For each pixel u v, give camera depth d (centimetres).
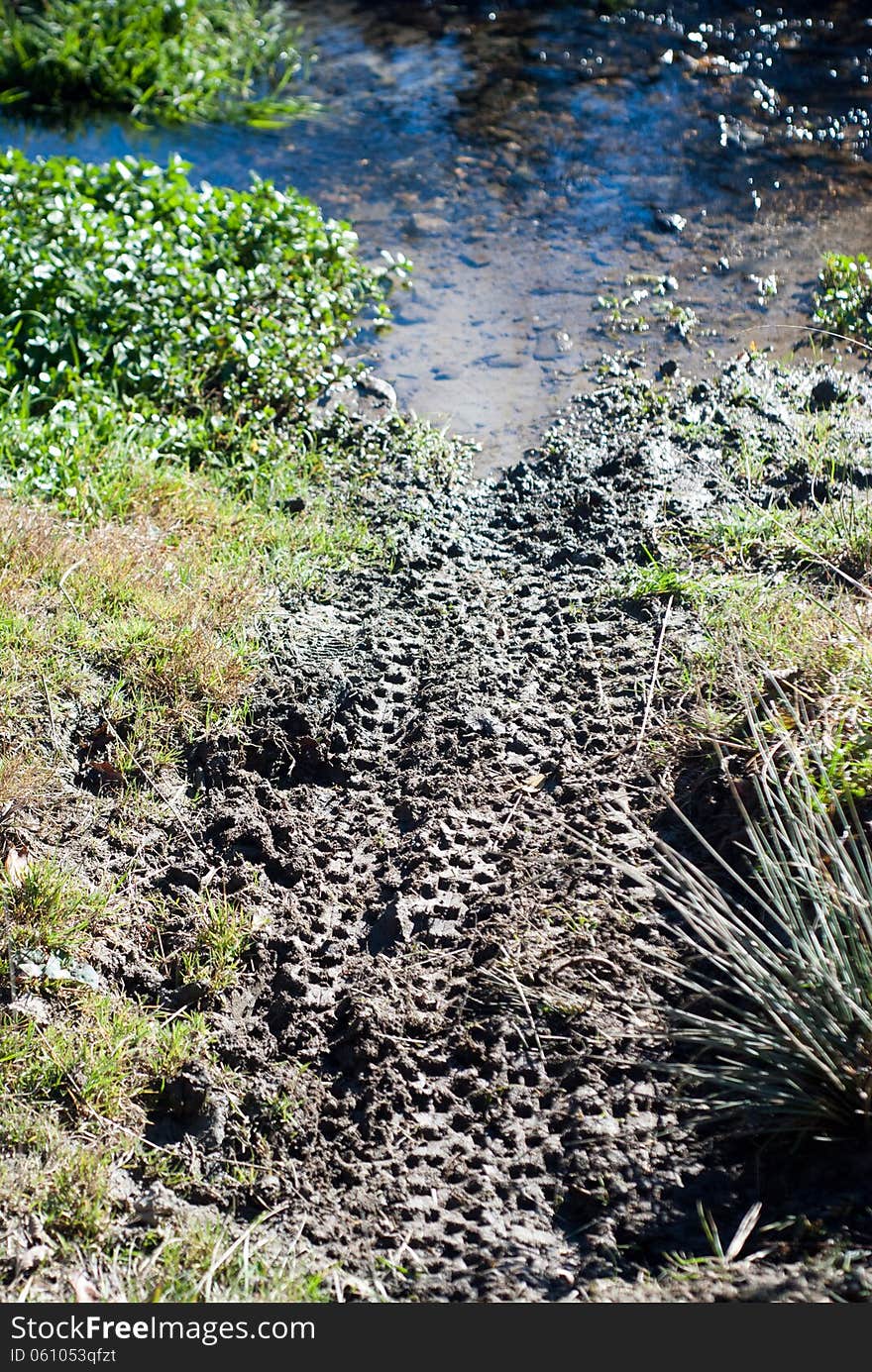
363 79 1020
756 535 496
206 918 363
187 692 435
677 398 617
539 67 1025
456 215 818
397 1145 310
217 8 1091
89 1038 325
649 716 420
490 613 488
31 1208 287
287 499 555
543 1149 303
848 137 890
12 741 402
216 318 641
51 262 613
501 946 352
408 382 655
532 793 405
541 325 698
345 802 411
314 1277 276
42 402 588
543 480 567
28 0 1051
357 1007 338
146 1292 274
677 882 331
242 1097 320
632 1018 326
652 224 793
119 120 959
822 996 297
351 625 482
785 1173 286
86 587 462
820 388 598
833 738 369
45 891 355
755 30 1073
